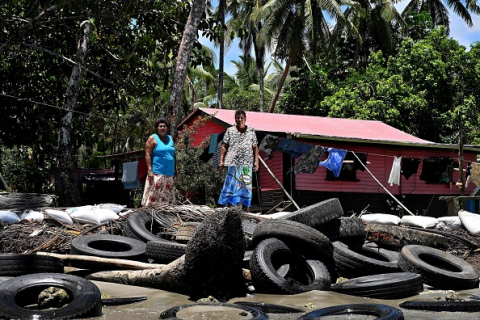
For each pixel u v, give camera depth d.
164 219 7.84
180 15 15.12
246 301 5.18
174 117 13.30
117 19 14.20
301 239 6.23
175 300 5.17
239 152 8.45
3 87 18.50
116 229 7.97
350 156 16.52
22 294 4.61
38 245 7.37
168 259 6.27
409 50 27.23
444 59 26.86
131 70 17.56
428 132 26.12
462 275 6.65
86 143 24.31
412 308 5.09
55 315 4.20
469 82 26.22
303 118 19.42
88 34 16.22
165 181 8.42
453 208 11.70
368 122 20.55
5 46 13.59
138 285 5.82
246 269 6.03
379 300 5.66
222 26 15.75
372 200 16.94
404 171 15.06
